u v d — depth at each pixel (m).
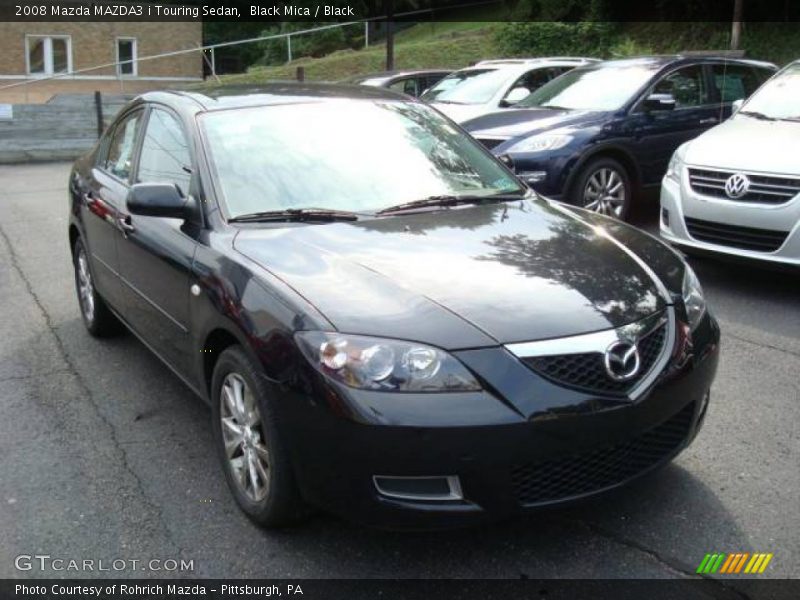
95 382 4.99
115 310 5.17
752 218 6.09
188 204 3.95
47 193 13.26
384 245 3.55
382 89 5.11
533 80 11.18
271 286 3.24
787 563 3.11
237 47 36.41
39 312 6.46
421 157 4.46
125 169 5.10
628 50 25.55
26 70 26.52
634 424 3.03
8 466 3.96
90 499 3.65
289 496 3.17
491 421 2.81
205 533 3.38
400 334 2.93
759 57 22.36
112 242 4.90
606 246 3.73
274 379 3.06
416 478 2.86
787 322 5.86
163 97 4.85
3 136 18.36
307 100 4.62
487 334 2.95
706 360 3.41
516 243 3.65
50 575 3.12
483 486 2.86
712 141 6.70
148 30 27.91
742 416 4.32
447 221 3.89
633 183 8.69
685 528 3.33
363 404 2.83
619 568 3.10
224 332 3.49
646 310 3.26
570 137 8.09
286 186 4.04
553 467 2.95
